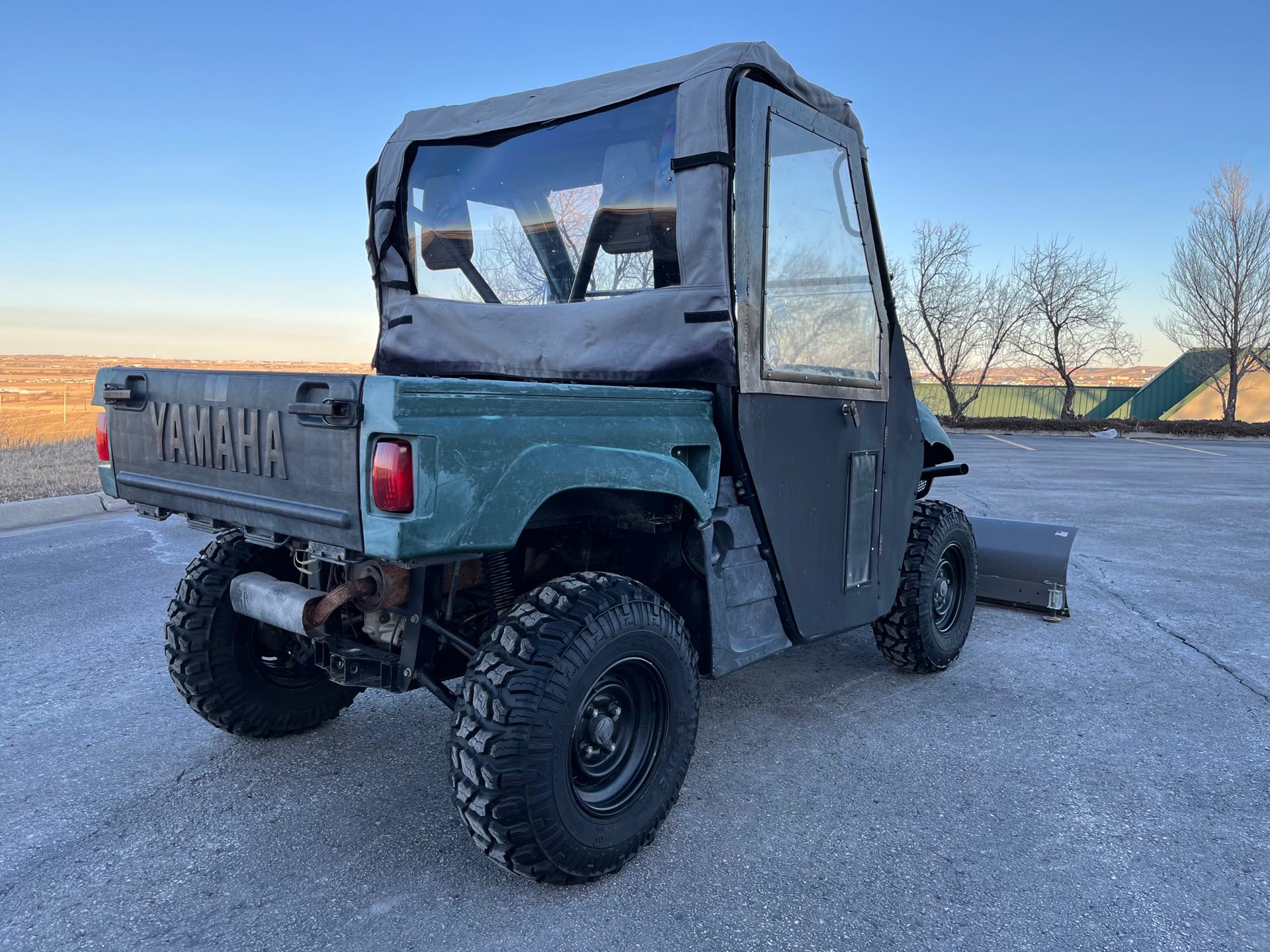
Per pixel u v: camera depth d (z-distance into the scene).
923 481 4.93
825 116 3.54
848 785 3.28
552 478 2.37
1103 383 40.94
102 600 5.73
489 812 2.30
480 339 3.60
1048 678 4.58
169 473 2.81
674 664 2.72
